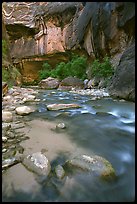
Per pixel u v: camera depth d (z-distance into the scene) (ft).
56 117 12.62
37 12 66.80
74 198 4.72
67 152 7.20
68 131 9.77
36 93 28.89
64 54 67.51
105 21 37.76
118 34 34.96
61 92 31.01
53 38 66.85
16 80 46.47
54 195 4.81
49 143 8.09
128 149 7.55
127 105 15.94
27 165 5.96
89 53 49.60
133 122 11.37
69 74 50.44
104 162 5.94
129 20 29.84
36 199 4.68
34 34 70.74
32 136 8.91
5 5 66.18
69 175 5.55
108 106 15.98
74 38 57.26
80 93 28.60
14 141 8.20
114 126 10.63
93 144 8.07
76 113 13.79
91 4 44.29
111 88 22.85
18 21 67.56
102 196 4.79
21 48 73.67
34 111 14.30
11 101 18.49
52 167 6.02
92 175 5.48
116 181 5.35
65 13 61.77
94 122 11.43
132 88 17.71
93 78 39.63
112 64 35.81
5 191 4.94
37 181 5.29
